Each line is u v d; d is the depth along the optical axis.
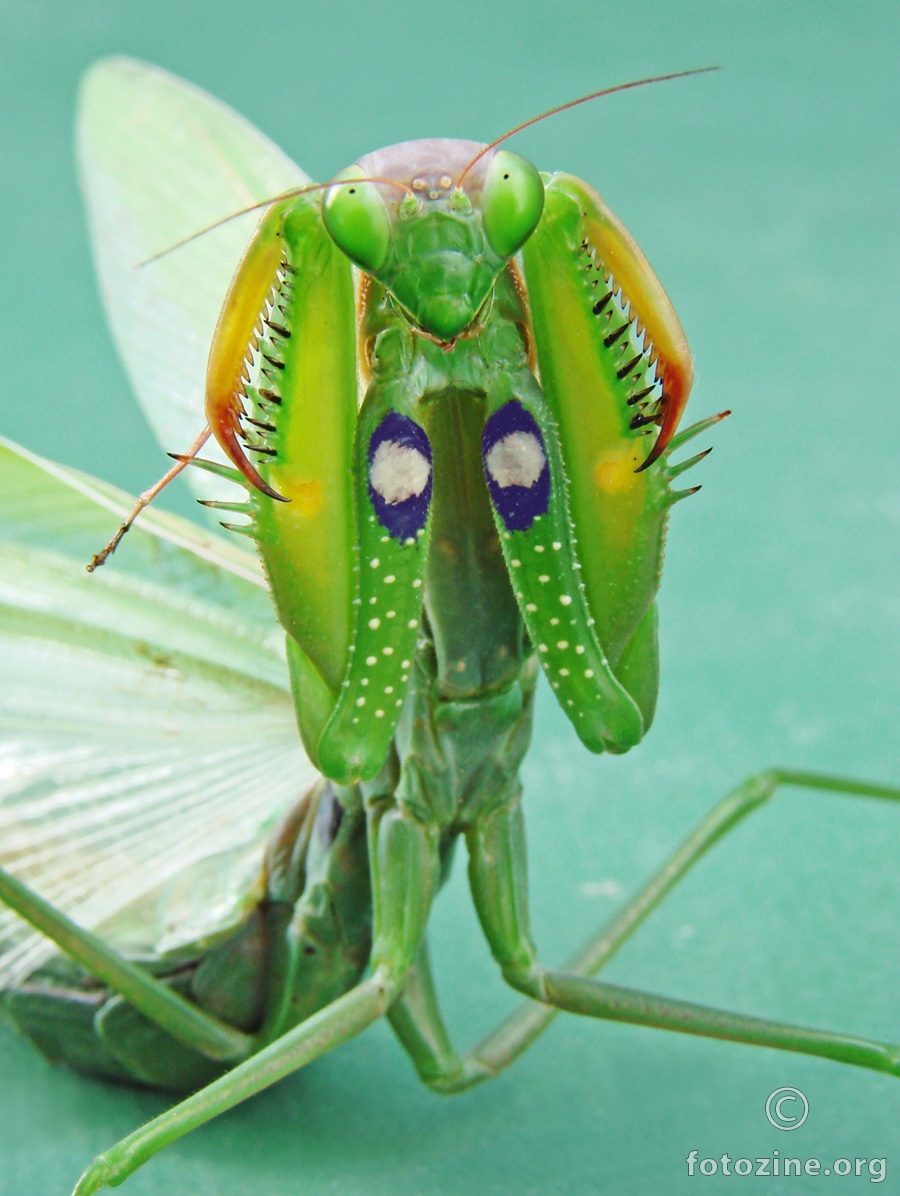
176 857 0.12
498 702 0.10
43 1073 0.12
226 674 0.11
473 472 0.10
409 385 0.10
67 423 0.20
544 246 0.10
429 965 0.11
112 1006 0.11
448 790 0.11
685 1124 0.12
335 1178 0.11
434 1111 0.12
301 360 0.10
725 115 0.31
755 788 0.12
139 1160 0.10
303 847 0.11
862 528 0.19
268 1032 0.11
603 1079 0.12
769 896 0.13
